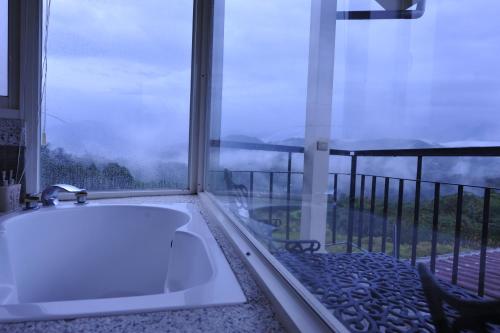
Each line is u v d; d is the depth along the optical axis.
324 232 0.96
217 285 1.01
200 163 2.64
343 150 0.90
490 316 0.44
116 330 0.76
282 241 1.20
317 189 1.01
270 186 1.33
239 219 1.69
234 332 0.77
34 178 2.20
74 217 2.02
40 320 0.79
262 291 0.98
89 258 2.04
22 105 2.14
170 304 0.88
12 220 1.71
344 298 0.74
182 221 2.00
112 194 2.41
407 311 0.58
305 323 0.74
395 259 0.65
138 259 2.10
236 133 1.78
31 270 1.79
